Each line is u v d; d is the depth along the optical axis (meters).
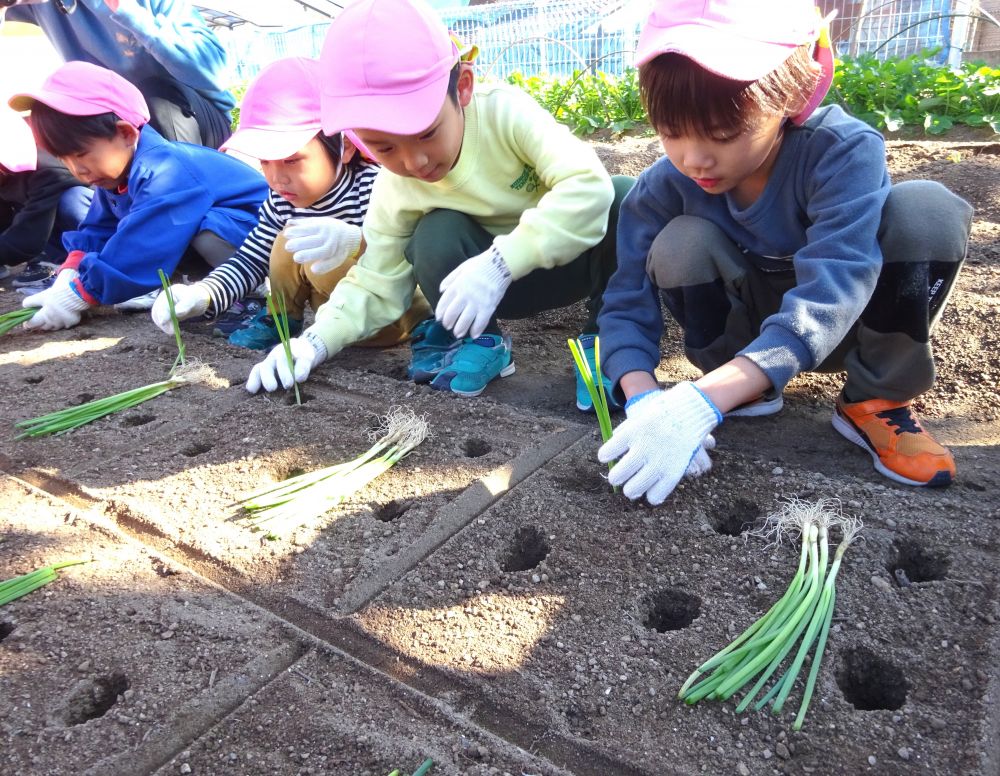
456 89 1.88
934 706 1.11
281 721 1.13
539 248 1.98
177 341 2.47
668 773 1.03
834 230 1.50
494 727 1.13
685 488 1.58
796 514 1.43
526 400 2.26
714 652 1.21
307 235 2.27
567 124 5.59
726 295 1.81
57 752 1.10
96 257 2.81
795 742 1.07
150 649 1.27
